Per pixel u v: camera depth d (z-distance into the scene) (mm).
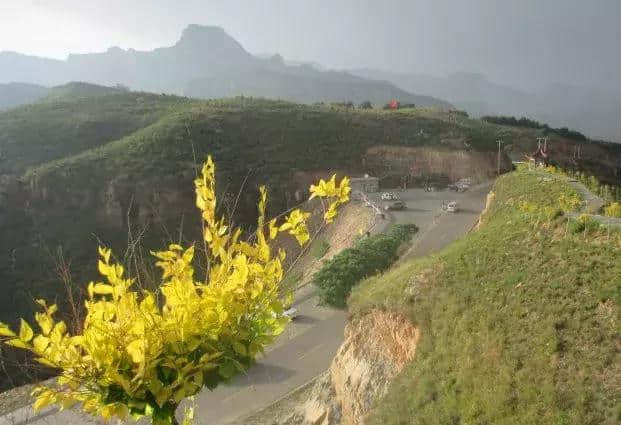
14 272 50125
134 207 61094
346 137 87312
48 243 55531
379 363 20672
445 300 19000
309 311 34375
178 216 59781
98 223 60125
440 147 87625
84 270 51938
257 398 24828
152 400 3504
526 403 12961
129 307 3598
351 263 35281
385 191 73500
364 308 22875
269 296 3988
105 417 3541
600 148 113625
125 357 3434
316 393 23375
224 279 3951
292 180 72938
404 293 21000
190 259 4000
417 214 57656
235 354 3857
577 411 11812
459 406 14820
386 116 100000
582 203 27344
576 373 12664
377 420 17812
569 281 15516
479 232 24594
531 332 14633
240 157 75125
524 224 20906
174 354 3543
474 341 16094
